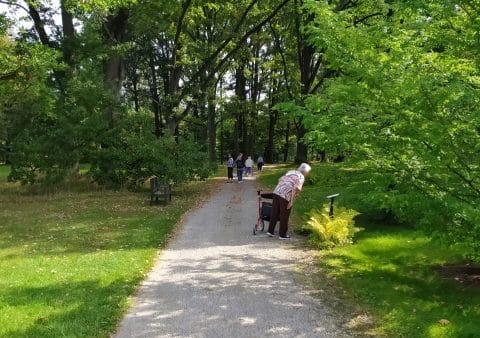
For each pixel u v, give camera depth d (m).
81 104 23.83
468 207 6.90
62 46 25.48
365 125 7.68
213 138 44.94
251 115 55.16
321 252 10.87
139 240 12.03
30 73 17.61
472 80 7.23
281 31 35.34
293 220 14.68
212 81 34.78
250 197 21.06
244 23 30.33
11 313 6.88
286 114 9.33
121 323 6.48
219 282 8.47
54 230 13.98
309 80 30.44
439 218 7.58
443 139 6.91
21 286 8.27
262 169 42.81
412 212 8.04
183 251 10.92
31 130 23.08
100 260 10.05
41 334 6.09
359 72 7.74
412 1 7.63
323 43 8.47
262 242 11.84
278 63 40.72
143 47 48.47
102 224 14.66
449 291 8.35
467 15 7.50
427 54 7.98
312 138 8.82
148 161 21.70
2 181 27.86
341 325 6.49
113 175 23.05
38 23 25.44
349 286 8.34
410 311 7.11
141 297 7.62
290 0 29.12
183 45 29.88
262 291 7.96
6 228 14.52
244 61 42.66
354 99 8.24
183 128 50.84
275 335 6.09
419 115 7.05
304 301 7.48
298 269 9.42
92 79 24.62
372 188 8.88
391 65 7.76
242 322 6.54
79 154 22.89
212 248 11.20
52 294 7.79
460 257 10.57
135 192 23.06
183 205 18.61
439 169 7.44
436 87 6.64
